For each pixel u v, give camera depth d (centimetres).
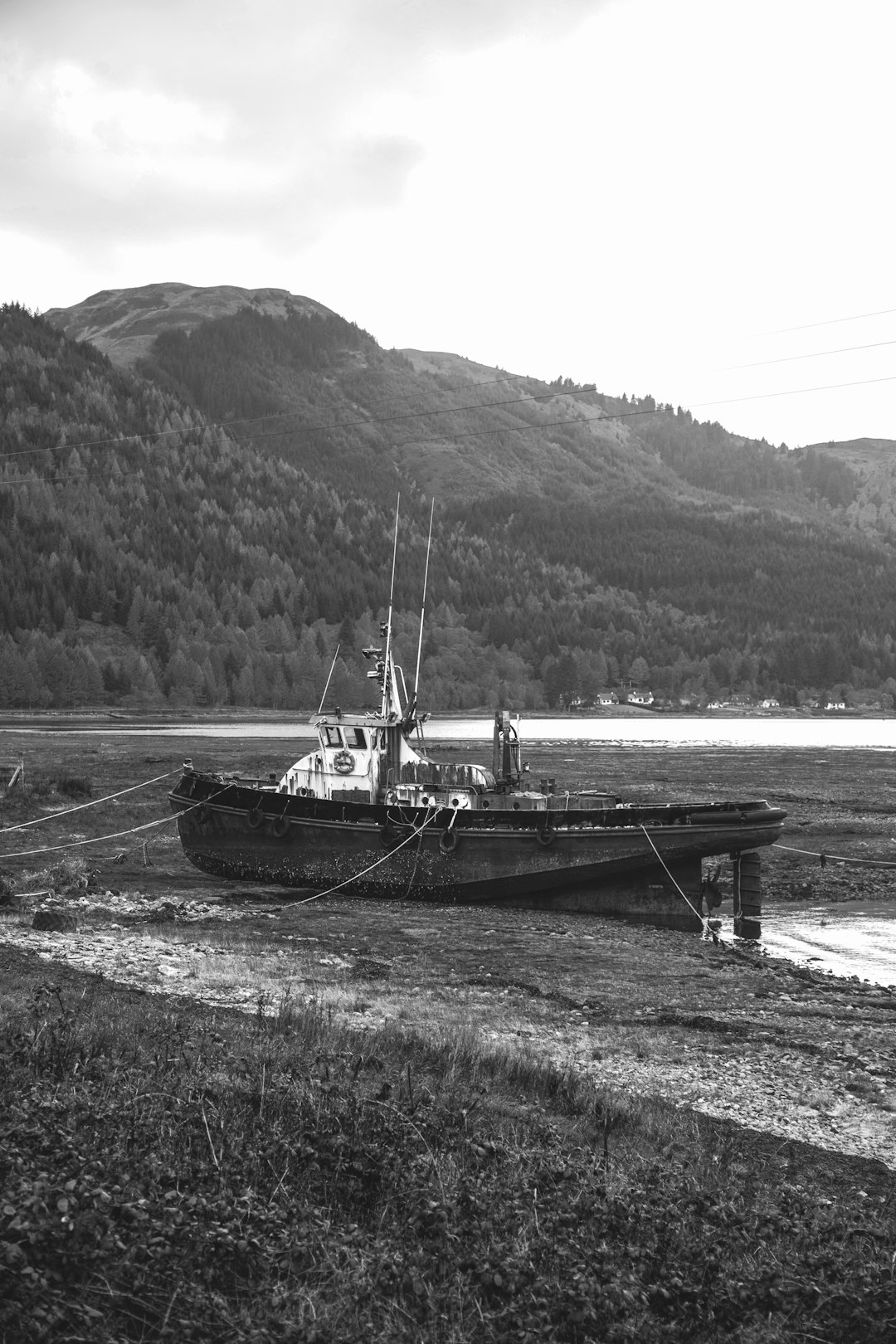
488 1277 860
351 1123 1126
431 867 3344
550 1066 1573
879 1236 1102
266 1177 998
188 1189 925
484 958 2505
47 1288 716
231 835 3491
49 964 1994
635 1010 2083
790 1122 1523
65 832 4319
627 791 6738
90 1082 1149
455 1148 1131
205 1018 1628
